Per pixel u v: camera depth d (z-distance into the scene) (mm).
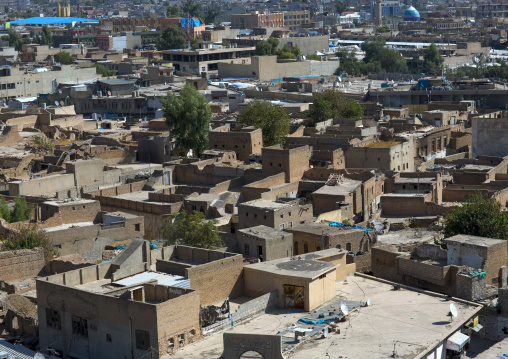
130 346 72812
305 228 100188
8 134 171375
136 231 113375
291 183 127688
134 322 72375
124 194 132125
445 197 128000
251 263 86250
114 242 110188
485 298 82750
